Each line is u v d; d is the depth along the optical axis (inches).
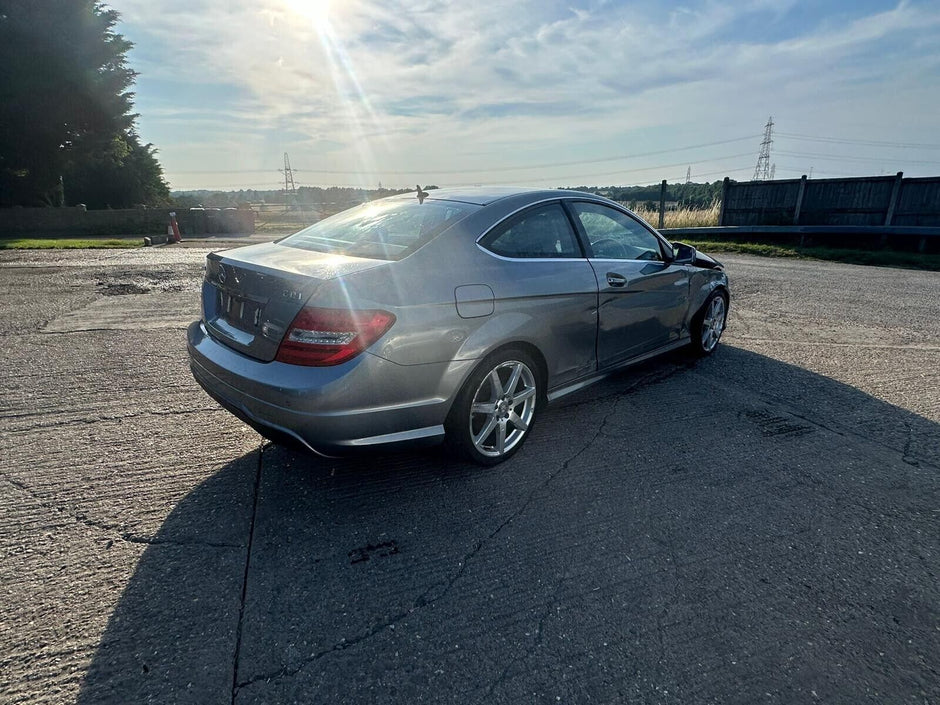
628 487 110.6
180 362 181.0
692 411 148.0
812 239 589.0
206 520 98.0
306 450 96.0
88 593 80.3
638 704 64.5
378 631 74.7
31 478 110.0
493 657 70.9
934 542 94.3
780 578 85.4
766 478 114.3
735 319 255.9
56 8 986.7
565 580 84.7
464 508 103.0
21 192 1018.1
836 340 219.1
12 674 66.9
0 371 170.1
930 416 145.8
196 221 841.5
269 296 95.6
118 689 65.4
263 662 69.6
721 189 665.0
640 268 150.6
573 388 136.8
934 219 522.9
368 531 95.9
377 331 92.2
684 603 80.2
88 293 297.4
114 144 1160.2
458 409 107.4
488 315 107.7
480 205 118.2
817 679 67.9
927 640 74.0
